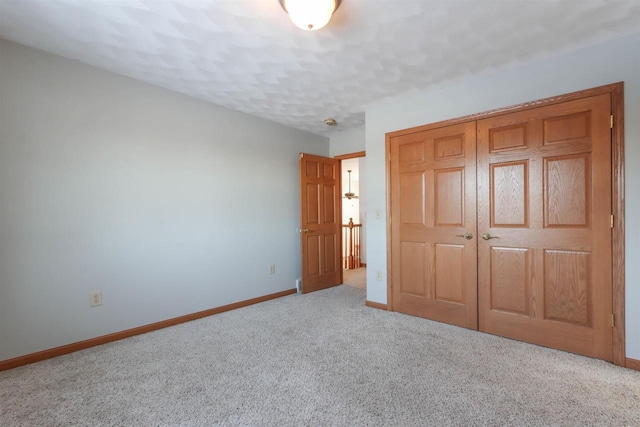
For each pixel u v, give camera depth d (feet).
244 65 8.09
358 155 14.48
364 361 7.22
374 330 9.16
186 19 6.10
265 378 6.51
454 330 9.10
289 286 13.74
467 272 9.20
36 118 7.36
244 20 6.13
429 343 8.19
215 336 8.84
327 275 14.82
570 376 6.45
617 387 6.03
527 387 6.06
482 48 7.30
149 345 8.23
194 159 10.43
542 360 7.16
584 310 7.35
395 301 10.89
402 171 10.63
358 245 20.58
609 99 7.00
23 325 7.18
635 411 5.30
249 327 9.53
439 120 9.74
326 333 8.96
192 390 6.09
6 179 6.97
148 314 9.26
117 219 8.65
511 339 8.39
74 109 7.92
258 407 5.54
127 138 8.87
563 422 5.05
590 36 6.82
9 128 7.02
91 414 5.37
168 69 8.34
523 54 7.60
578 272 7.43
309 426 5.03
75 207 7.93
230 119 11.51
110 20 6.15
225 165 11.35
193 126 10.39
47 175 7.52
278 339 8.57
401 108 10.66
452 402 5.61
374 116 11.40
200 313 10.48
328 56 7.62
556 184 7.72
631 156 6.76
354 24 6.29
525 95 8.16
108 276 8.47
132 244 8.94
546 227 7.86
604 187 7.06
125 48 7.27
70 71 7.86
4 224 6.95
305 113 12.04
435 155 9.84
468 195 9.17
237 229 11.72
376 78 8.91
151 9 5.78
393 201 10.87
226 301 11.29
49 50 7.41
